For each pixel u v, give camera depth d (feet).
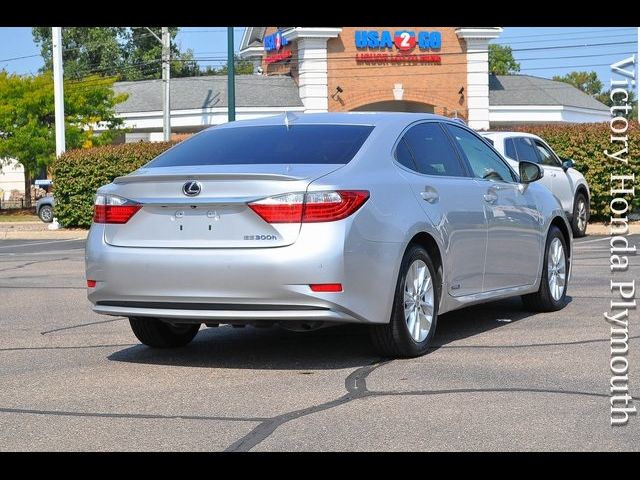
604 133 69.97
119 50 263.90
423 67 147.02
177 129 154.40
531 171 28.68
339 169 22.02
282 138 23.88
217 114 146.51
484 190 26.48
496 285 26.96
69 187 89.35
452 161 26.00
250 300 21.13
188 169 22.82
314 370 22.11
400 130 24.54
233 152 23.56
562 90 171.73
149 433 17.08
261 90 148.36
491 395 19.27
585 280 37.86
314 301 20.88
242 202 21.18
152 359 23.82
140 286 22.02
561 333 26.12
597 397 19.02
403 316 22.62
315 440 16.46
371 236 21.58
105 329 28.50
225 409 18.67
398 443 16.17
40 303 34.88
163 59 126.31
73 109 130.21
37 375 22.06
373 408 18.47
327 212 21.01
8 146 124.16
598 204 71.05
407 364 22.49
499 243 26.86
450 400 18.94
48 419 18.12
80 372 22.35
